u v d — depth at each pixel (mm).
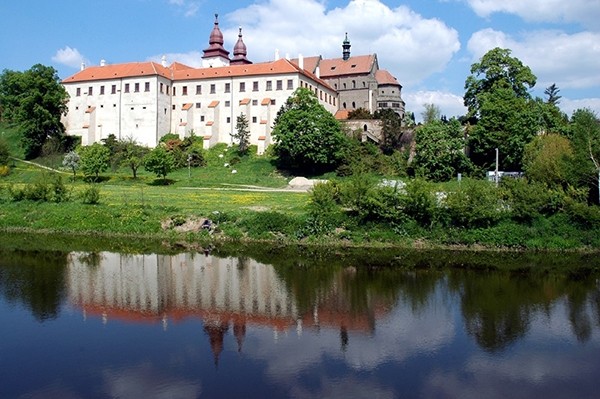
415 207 49094
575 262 42406
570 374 21812
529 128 77438
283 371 21891
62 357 23250
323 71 134500
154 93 112625
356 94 131125
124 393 19844
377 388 20422
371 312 29812
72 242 51094
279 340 25500
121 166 100438
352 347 24547
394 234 48781
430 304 31375
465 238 47594
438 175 80438
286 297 32781
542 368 22406
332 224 50688
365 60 133625
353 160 91562
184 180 87750
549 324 27844
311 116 90750
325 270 39906
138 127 113750
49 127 110375
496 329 27047
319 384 20688
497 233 47500
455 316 29094
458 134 83500
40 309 30094
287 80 109938
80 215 57812
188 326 27438
